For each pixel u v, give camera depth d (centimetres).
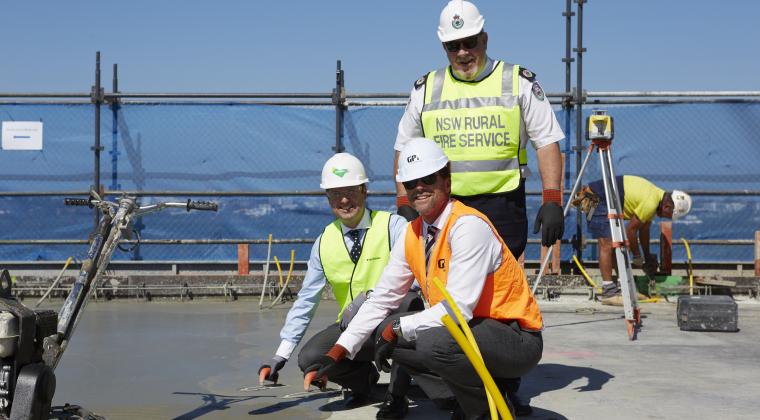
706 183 998
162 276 993
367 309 387
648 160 1001
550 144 468
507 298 368
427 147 362
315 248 441
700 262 1005
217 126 1012
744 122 993
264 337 706
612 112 1000
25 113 1009
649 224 948
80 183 1012
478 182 471
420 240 374
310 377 379
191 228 1016
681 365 557
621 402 446
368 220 438
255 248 1016
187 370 559
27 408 316
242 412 436
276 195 1015
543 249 982
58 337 349
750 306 912
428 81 489
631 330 673
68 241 1008
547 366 554
